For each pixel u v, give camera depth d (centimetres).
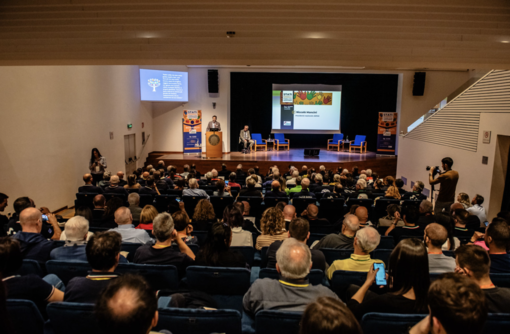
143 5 508
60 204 839
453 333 108
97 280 197
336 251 314
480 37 496
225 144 1530
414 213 387
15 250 197
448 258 266
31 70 725
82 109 933
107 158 1093
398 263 187
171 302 196
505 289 198
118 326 101
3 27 525
